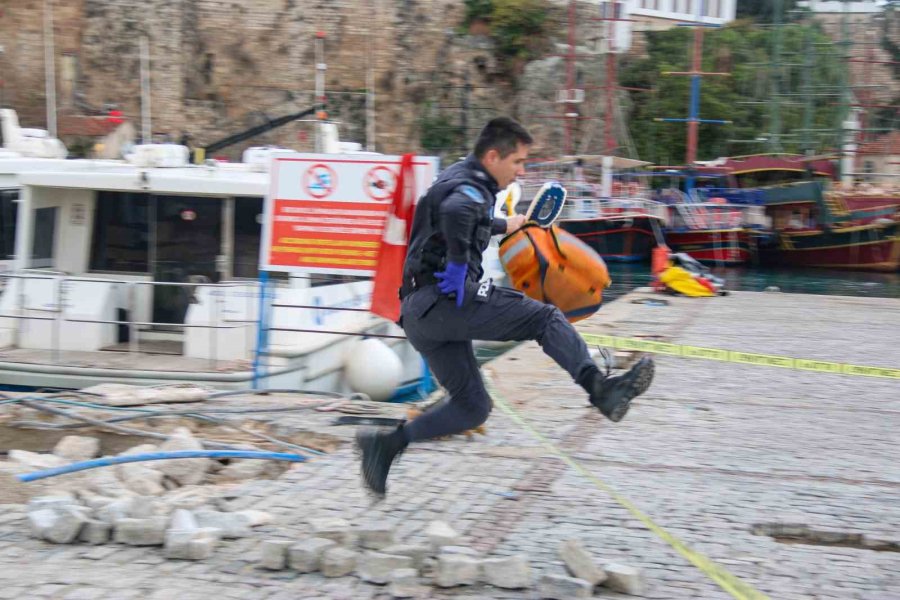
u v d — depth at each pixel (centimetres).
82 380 966
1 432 696
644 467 644
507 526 507
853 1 5194
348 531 457
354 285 1091
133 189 1073
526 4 5178
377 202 840
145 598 400
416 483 587
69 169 1159
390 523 507
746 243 4197
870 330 1403
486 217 441
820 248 4078
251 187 1062
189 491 559
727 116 5056
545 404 853
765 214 4278
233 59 5353
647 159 5112
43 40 5259
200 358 999
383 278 722
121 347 1059
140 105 5334
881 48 5197
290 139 4369
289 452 653
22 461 612
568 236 589
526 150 444
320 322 1021
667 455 679
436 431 471
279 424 728
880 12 5191
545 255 577
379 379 1033
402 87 5275
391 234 718
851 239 3997
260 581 423
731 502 563
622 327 1409
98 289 1052
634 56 5288
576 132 4944
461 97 5238
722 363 1090
